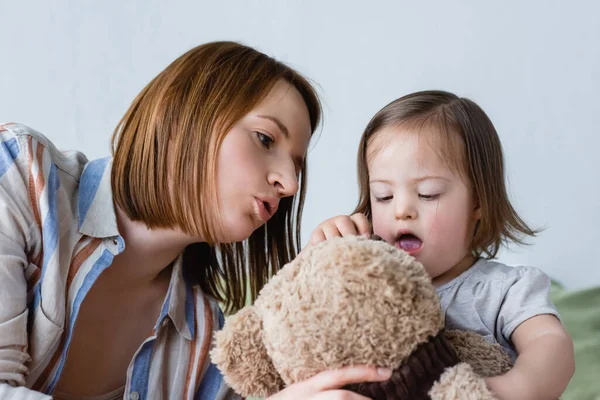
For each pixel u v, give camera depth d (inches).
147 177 38.9
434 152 37.6
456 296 37.7
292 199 45.4
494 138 41.7
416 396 27.0
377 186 38.7
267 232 46.1
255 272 47.0
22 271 36.8
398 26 73.6
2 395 31.8
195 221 38.1
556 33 70.0
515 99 71.6
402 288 26.5
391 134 38.9
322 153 76.5
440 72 73.0
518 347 34.4
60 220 39.0
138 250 41.6
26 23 80.6
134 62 78.9
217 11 77.5
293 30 76.3
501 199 41.0
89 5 79.3
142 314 44.4
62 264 38.4
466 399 26.4
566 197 71.2
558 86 70.4
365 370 26.6
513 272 37.9
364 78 74.9
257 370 29.3
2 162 37.7
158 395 42.1
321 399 26.3
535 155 71.7
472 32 71.9
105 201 40.0
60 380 41.7
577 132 70.4
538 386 30.1
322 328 26.3
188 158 37.6
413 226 37.4
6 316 34.8
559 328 33.6
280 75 39.7
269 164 37.9
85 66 79.7
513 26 70.9
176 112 38.5
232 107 37.2
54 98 80.5
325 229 35.7
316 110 42.8
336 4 75.1
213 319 45.4
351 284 26.2
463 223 38.2
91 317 42.0
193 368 43.7
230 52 40.1
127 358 43.6
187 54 40.7
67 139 80.5
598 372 52.9
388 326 26.2
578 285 71.2
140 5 78.6
